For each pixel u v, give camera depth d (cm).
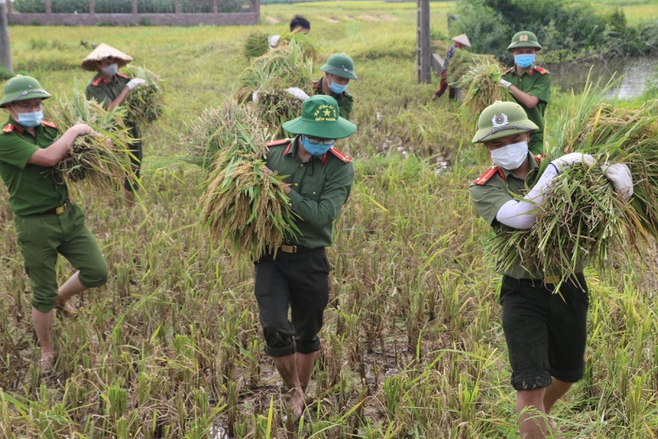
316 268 420
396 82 1698
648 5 4084
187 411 409
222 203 402
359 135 1153
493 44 2553
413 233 664
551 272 351
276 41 880
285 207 404
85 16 4078
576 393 430
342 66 641
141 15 4109
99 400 409
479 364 426
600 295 498
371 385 455
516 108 355
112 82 783
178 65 2277
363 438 392
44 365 479
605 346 446
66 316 534
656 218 348
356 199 750
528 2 2711
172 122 1217
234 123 442
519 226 340
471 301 523
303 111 405
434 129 1117
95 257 504
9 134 458
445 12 5397
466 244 622
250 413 425
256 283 422
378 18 4994
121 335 489
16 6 4103
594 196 323
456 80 1369
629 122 348
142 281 585
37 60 2286
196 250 634
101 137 496
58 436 374
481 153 725
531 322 356
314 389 459
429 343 487
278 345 412
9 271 630
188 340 463
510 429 379
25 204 471
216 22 4194
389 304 550
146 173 895
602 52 2712
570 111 439
